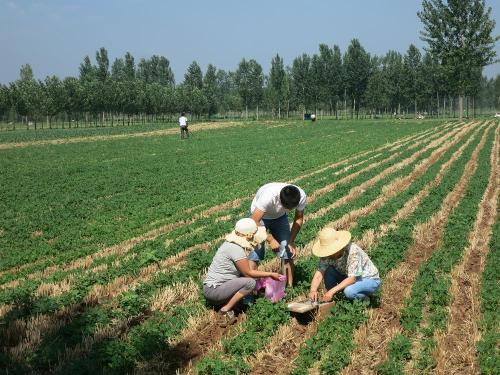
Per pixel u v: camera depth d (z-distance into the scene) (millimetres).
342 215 16766
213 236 14656
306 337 8172
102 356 7348
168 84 143875
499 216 16062
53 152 41531
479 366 7145
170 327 8391
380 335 8227
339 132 57312
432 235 14336
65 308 9539
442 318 8562
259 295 9492
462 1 70562
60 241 15570
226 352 7676
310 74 110438
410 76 106062
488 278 10508
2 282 12008
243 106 115875
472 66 73188
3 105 80188
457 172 25453
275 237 9727
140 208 19906
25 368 7078
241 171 28656
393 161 30141
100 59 116500
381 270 10812
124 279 11141
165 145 45781
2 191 24016
